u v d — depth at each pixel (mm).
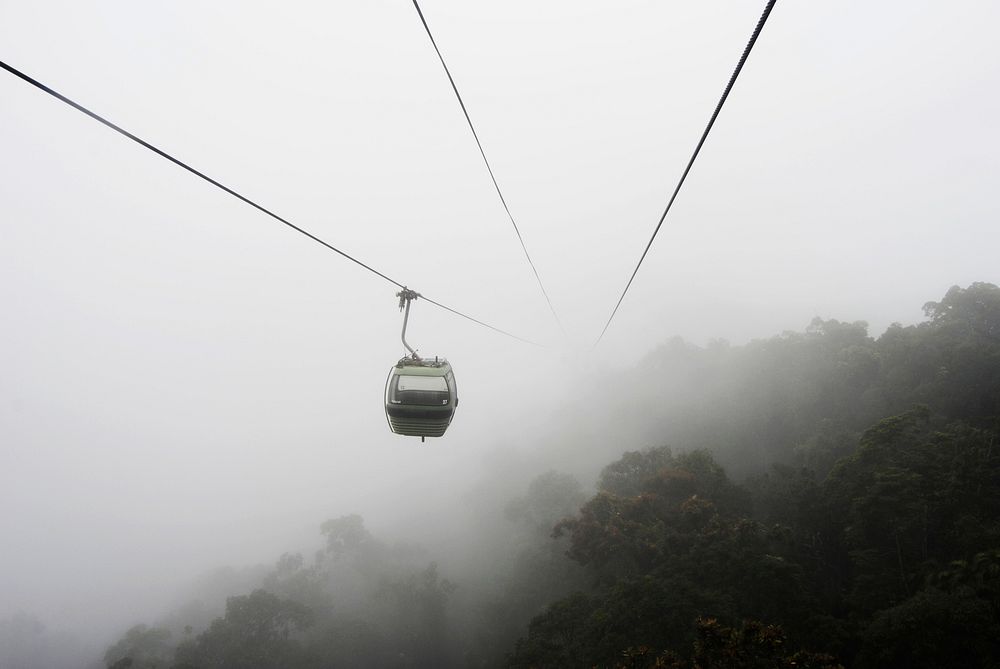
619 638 20141
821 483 29656
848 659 17984
